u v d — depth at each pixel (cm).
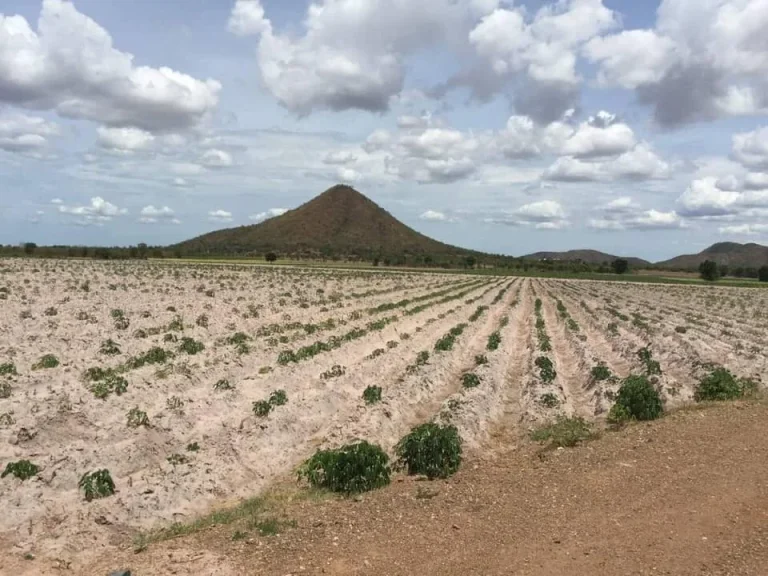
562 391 2252
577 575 838
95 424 1661
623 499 1101
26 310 3675
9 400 1788
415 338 3544
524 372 2714
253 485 1384
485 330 4178
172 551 977
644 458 1337
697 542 921
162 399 1953
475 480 1280
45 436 1556
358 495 1232
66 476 1289
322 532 1020
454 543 953
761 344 3656
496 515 1061
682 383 2397
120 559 976
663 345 3241
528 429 1823
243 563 917
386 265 17325
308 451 1625
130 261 12512
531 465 1375
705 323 4775
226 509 1227
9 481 1239
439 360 2709
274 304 4859
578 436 1602
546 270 17775
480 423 1823
